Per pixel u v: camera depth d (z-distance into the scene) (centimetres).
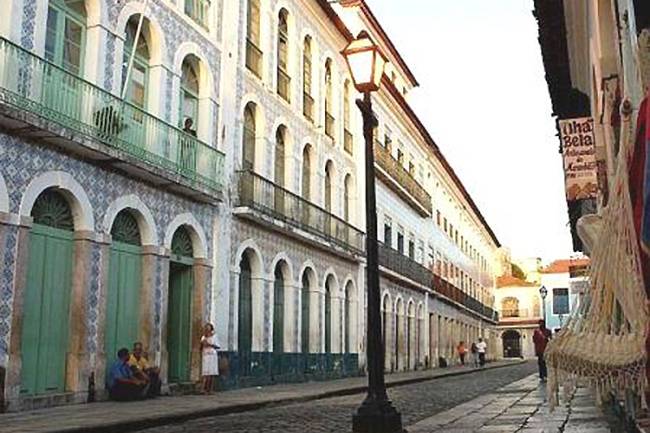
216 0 1820
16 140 1170
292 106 2259
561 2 1036
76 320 1289
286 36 2284
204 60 1744
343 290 2605
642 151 300
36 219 1230
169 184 1538
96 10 1379
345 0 3089
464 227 5575
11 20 1176
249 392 1667
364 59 952
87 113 1294
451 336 4712
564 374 354
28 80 1171
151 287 1489
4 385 1116
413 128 3825
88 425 939
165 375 1512
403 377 2619
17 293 1153
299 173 2288
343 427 1004
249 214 1845
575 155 1084
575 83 1329
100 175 1366
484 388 2023
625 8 439
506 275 8088
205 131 1730
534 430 855
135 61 1517
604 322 358
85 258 1308
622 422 759
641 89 358
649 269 310
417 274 3694
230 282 1798
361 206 2873
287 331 2125
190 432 962
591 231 405
